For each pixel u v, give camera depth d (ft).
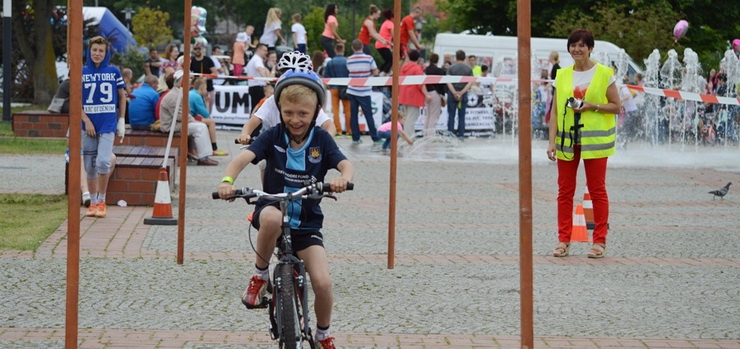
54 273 31.60
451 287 31.17
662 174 69.10
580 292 31.04
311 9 253.85
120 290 29.60
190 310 27.40
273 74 93.09
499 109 107.86
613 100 36.29
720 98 51.44
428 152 81.30
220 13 293.64
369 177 61.87
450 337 25.18
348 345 24.20
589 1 140.97
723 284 32.63
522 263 19.10
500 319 27.27
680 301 30.07
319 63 92.12
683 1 143.84
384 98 96.73
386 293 30.09
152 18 193.26
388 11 97.66
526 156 18.88
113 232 39.63
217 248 36.73
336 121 96.27
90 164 43.47
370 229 42.06
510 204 51.39
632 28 122.21
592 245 39.60
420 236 40.60
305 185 20.48
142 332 24.98
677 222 46.50
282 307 19.57
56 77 123.95
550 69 102.17
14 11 124.16
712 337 25.82
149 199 47.14
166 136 62.59
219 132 96.37
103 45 42.73
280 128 21.24
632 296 30.60
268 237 20.93
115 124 43.21
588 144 36.32
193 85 72.28
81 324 25.64
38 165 63.31
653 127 96.99
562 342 24.98
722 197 55.93
